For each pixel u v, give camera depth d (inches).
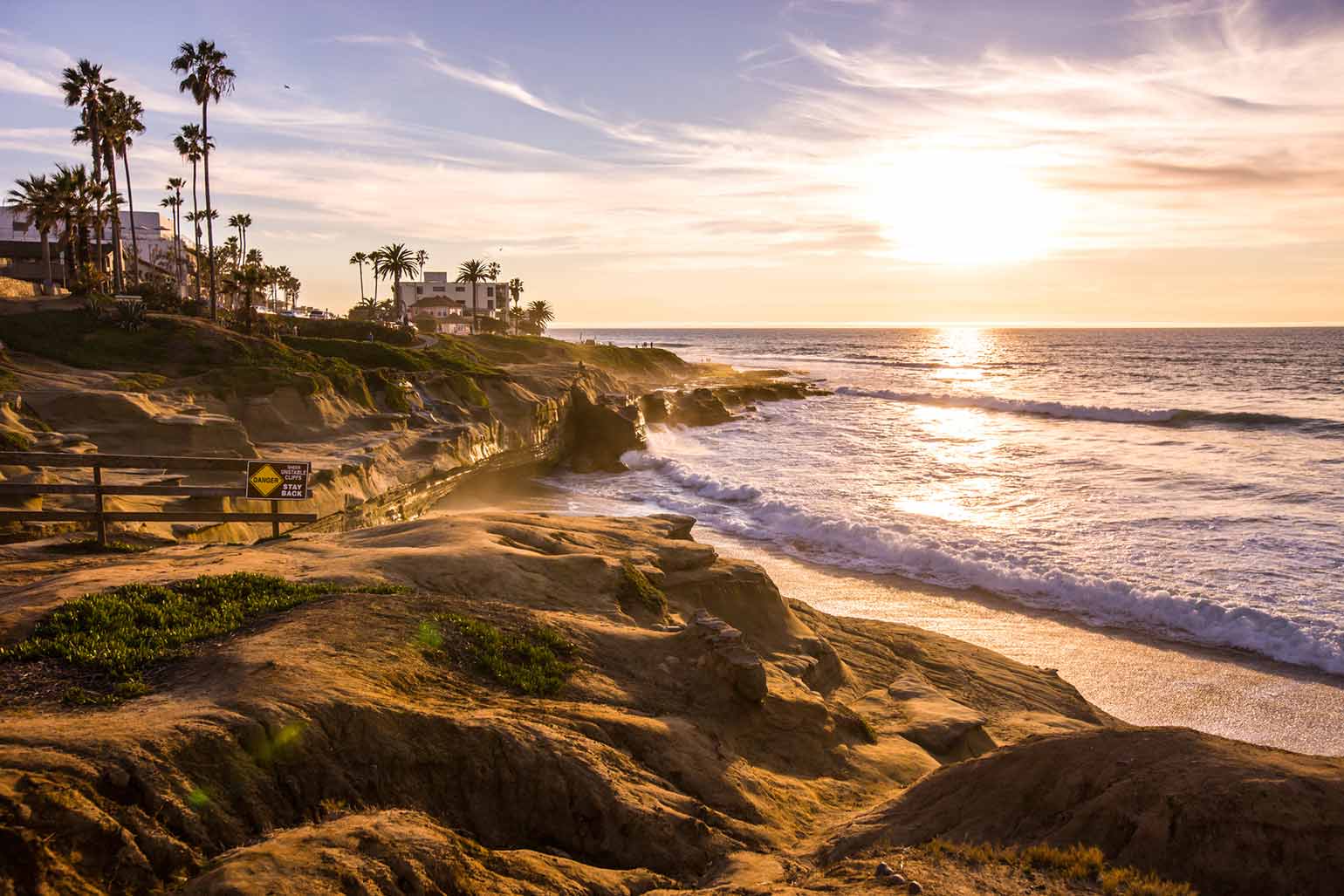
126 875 212.5
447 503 1667.1
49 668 319.0
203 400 1498.5
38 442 1005.8
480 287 5944.9
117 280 2379.4
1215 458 1918.1
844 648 721.0
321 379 1665.8
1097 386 4109.3
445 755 301.9
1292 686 781.9
